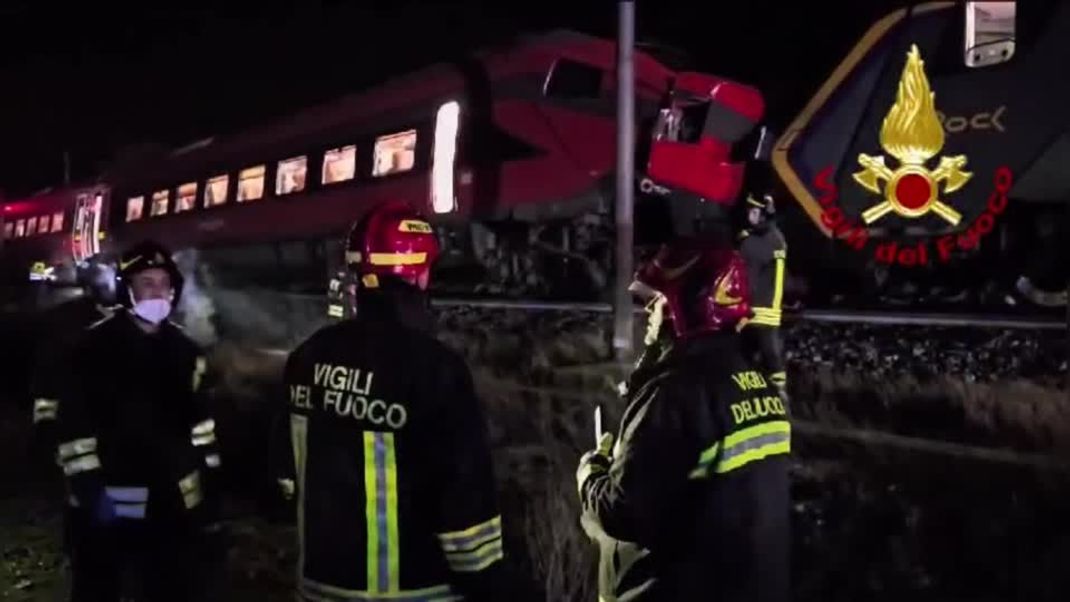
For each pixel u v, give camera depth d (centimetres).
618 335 1073
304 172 1794
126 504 421
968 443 786
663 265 296
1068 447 746
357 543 292
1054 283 989
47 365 419
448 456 290
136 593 518
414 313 301
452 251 1514
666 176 1183
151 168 2381
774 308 690
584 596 550
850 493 710
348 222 1675
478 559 291
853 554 614
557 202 1359
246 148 1988
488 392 1088
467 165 1455
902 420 852
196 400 438
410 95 1576
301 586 302
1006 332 966
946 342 992
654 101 1223
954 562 589
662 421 282
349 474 293
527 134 1388
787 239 1149
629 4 1092
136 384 420
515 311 1364
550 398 1030
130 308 428
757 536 284
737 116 1183
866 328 1051
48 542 686
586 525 320
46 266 2853
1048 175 980
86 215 2616
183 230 2166
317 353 304
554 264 1377
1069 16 970
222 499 782
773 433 291
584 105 1326
